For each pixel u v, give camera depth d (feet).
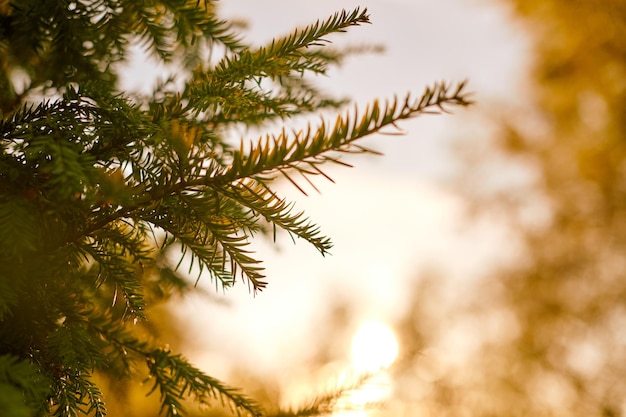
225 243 2.62
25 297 2.69
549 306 21.59
